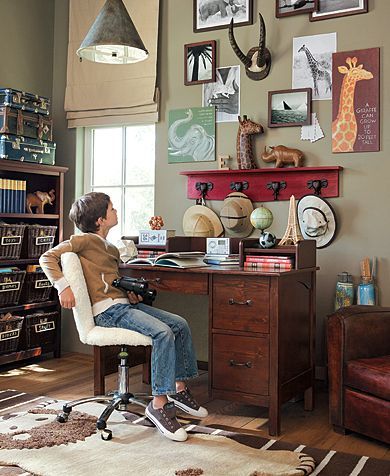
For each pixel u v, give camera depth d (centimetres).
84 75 466
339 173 373
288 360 302
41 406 321
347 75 371
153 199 453
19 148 412
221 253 352
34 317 429
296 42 387
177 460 246
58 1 484
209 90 417
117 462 244
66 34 480
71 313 476
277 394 287
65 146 480
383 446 272
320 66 380
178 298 428
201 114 420
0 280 400
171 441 269
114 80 452
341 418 286
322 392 364
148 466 240
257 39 401
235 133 409
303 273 320
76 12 470
